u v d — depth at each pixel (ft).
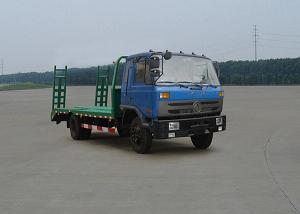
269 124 56.08
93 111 40.98
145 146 34.37
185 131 32.71
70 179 25.93
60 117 49.26
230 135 45.80
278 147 37.01
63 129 55.72
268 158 31.86
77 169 29.01
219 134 46.78
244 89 204.23
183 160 31.76
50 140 44.88
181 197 21.45
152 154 34.88
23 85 344.08
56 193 22.62
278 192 22.12
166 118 32.73
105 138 46.47
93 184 24.53
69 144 41.75
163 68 32.86
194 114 33.55
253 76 292.20
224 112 77.10
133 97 34.73
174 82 32.99
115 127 38.14
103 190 23.11
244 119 63.57
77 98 136.05
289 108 84.28
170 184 24.22
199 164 30.01
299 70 280.72
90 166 30.04
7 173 28.02
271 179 25.03
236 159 31.71
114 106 37.42
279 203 20.15
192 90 33.24
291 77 281.13
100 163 31.17
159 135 31.81
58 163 31.40
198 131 33.40
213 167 28.84
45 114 80.94
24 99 142.31
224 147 37.78
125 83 35.88
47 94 187.11
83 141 44.09
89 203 20.65
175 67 33.45
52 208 19.92
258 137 43.75
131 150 37.42
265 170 27.55
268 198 21.02
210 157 32.83
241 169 27.96
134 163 30.91
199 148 37.50
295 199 20.79
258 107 88.33
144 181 25.07
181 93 32.68
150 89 32.50
